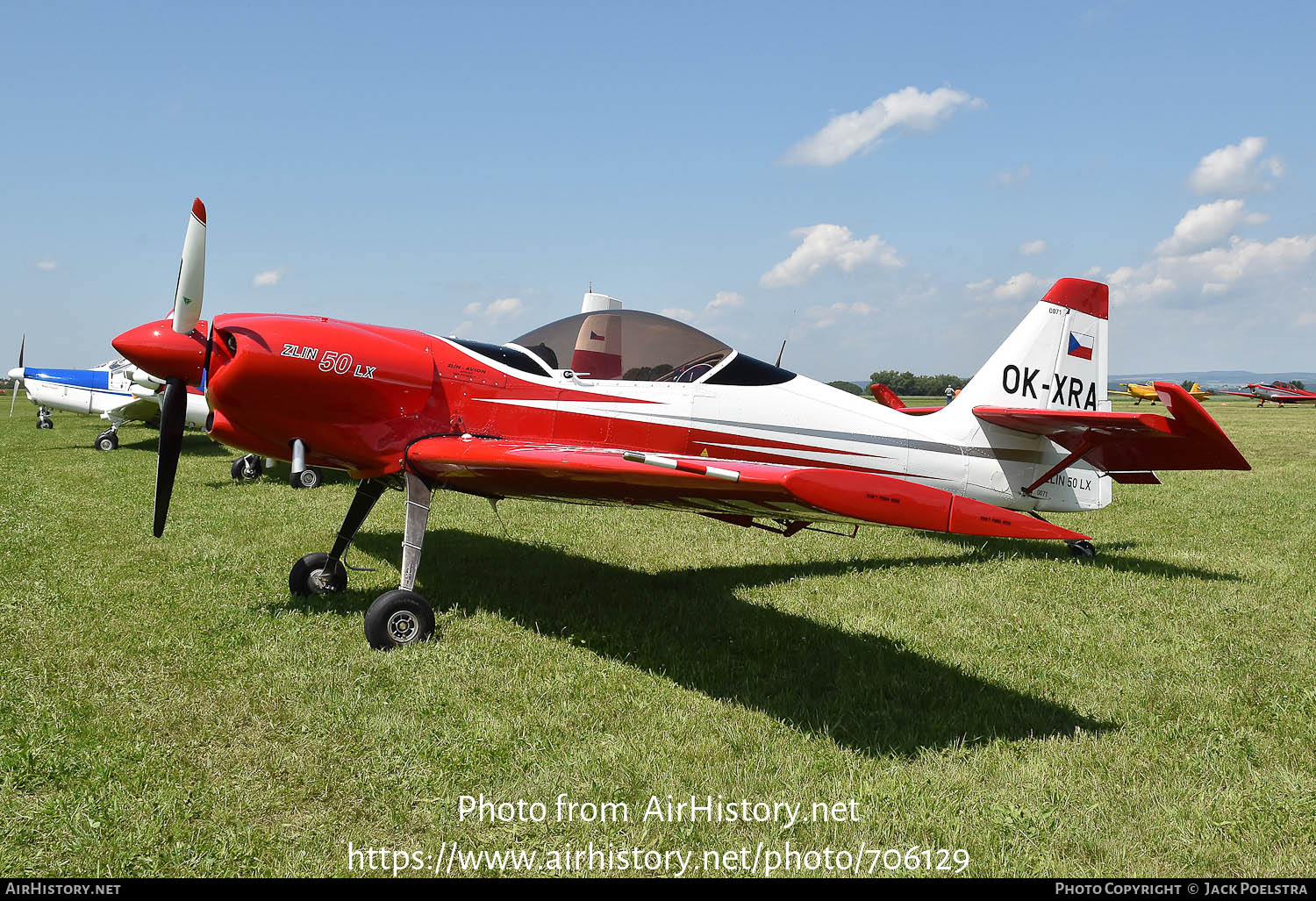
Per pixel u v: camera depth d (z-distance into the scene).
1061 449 6.32
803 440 5.44
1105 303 6.48
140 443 16.70
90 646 4.02
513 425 4.81
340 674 3.71
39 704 3.29
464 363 4.75
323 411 4.42
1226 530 7.81
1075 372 6.39
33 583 5.19
